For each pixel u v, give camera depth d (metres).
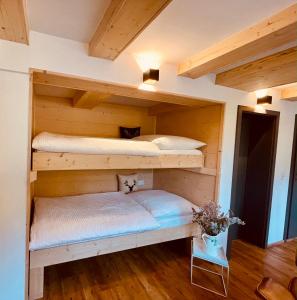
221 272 2.50
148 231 2.32
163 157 2.44
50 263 1.83
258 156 3.30
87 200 2.74
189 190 3.00
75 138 2.01
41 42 1.63
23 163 1.60
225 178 2.63
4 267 1.60
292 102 3.21
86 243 1.99
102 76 1.86
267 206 3.16
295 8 1.23
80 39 1.73
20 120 1.59
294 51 1.75
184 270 2.51
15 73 1.56
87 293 2.05
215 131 2.63
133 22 1.25
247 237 3.43
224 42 1.68
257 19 1.39
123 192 3.27
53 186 3.03
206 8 1.28
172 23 1.46
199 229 2.61
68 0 1.25
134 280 2.29
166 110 3.31
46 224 1.91
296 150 3.35
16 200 1.60
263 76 2.18
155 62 2.07
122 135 3.47
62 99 3.11
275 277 2.46
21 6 1.15
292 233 3.53
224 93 2.55
